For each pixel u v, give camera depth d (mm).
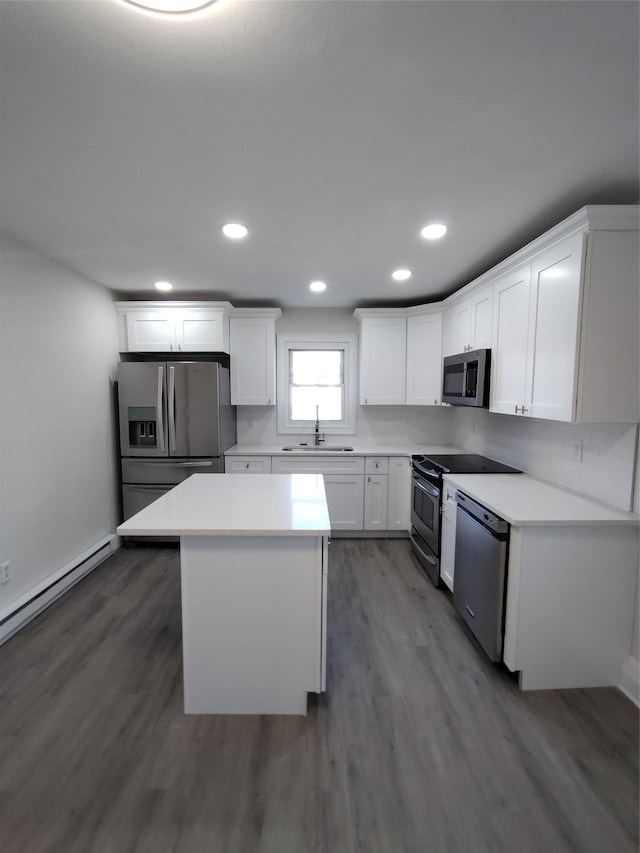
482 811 1347
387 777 1467
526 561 1842
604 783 1448
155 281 3307
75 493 3068
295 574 1705
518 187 1792
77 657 2145
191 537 1689
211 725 1701
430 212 2037
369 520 3852
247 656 1741
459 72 1140
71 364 3018
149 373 3549
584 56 1084
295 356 4348
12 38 1023
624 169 1646
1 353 2357
